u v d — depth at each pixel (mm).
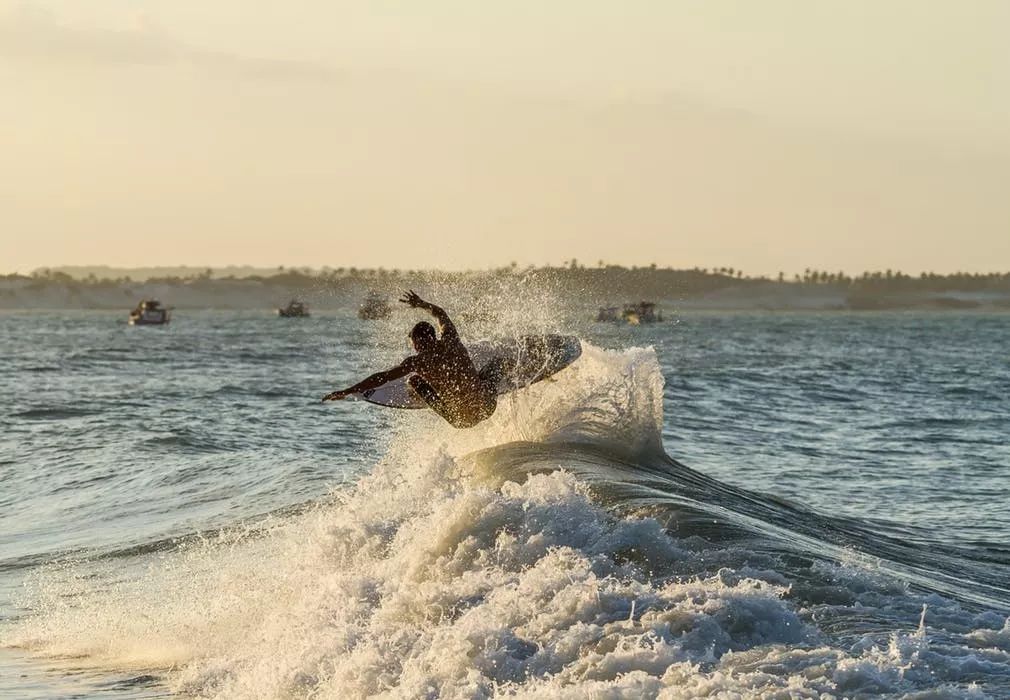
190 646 23172
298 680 17750
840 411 78188
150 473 48250
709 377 113000
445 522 20953
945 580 24156
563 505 21266
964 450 57812
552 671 15000
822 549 23406
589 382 35688
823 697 12797
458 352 32094
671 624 15438
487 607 17266
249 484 44125
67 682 21547
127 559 32844
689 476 33031
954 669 13766
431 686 15406
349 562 22906
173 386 98375
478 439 35938
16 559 34281
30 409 75938
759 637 15320
